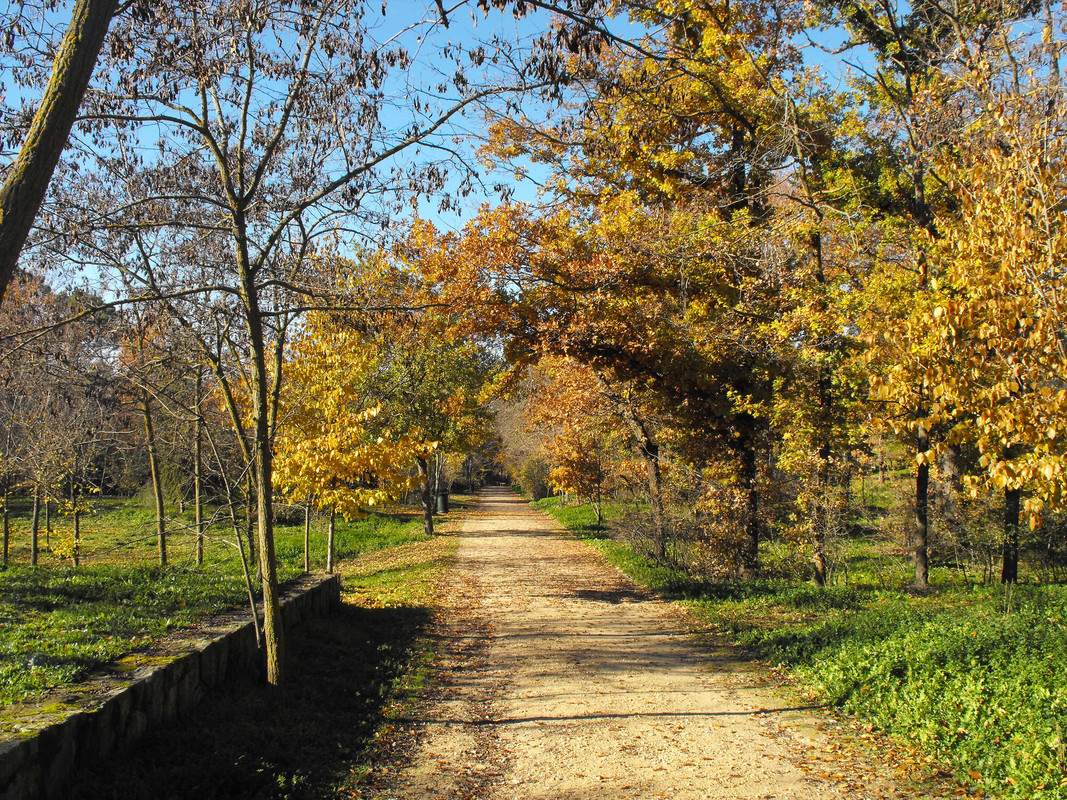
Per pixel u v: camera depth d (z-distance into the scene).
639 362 15.42
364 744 6.25
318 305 7.86
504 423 54.25
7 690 5.01
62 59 3.87
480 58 6.82
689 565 17.05
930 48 13.88
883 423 7.62
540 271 14.77
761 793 5.28
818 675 8.04
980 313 6.55
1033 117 6.83
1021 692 5.95
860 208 14.45
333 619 10.95
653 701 7.66
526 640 10.70
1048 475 5.75
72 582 9.57
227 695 6.54
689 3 12.89
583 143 8.58
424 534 29.00
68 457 16.69
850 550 18.41
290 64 7.16
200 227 6.88
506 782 5.55
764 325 14.67
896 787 5.32
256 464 7.42
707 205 15.57
